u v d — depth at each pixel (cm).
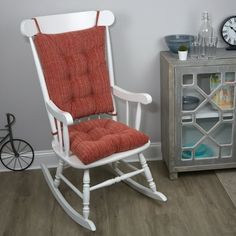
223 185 240
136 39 251
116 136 202
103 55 231
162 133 264
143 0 243
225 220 208
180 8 246
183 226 205
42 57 215
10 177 264
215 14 249
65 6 241
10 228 211
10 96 257
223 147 244
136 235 200
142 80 262
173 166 245
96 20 231
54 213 222
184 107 234
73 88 225
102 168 269
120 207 224
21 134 267
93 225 203
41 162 274
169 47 238
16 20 240
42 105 262
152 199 230
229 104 235
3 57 247
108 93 233
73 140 205
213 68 223
